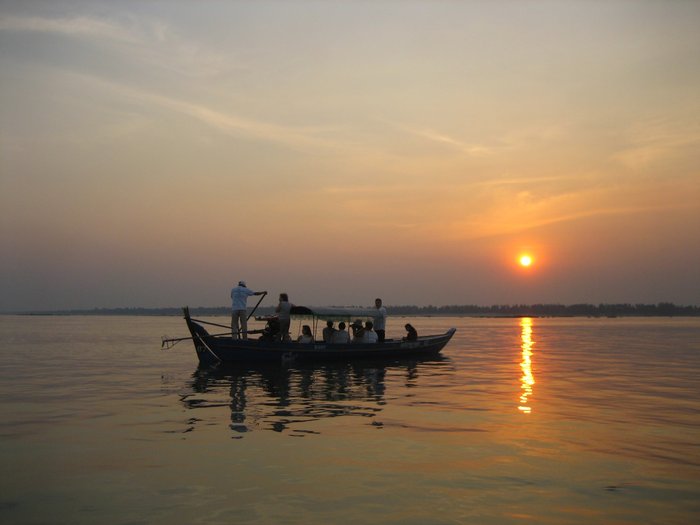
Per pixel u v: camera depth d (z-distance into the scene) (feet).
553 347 126.52
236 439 33.47
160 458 29.32
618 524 20.95
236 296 75.46
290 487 24.73
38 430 36.06
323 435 34.53
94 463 28.43
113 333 208.44
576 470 27.30
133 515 21.62
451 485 25.04
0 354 101.45
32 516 21.57
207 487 24.75
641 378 64.69
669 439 33.68
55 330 246.68
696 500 23.38
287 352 75.25
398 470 27.20
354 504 22.76
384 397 49.55
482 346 131.23
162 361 86.33
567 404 46.06
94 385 57.72
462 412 42.29
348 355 79.82
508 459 29.19
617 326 351.25
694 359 92.27
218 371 70.85
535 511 22.11
